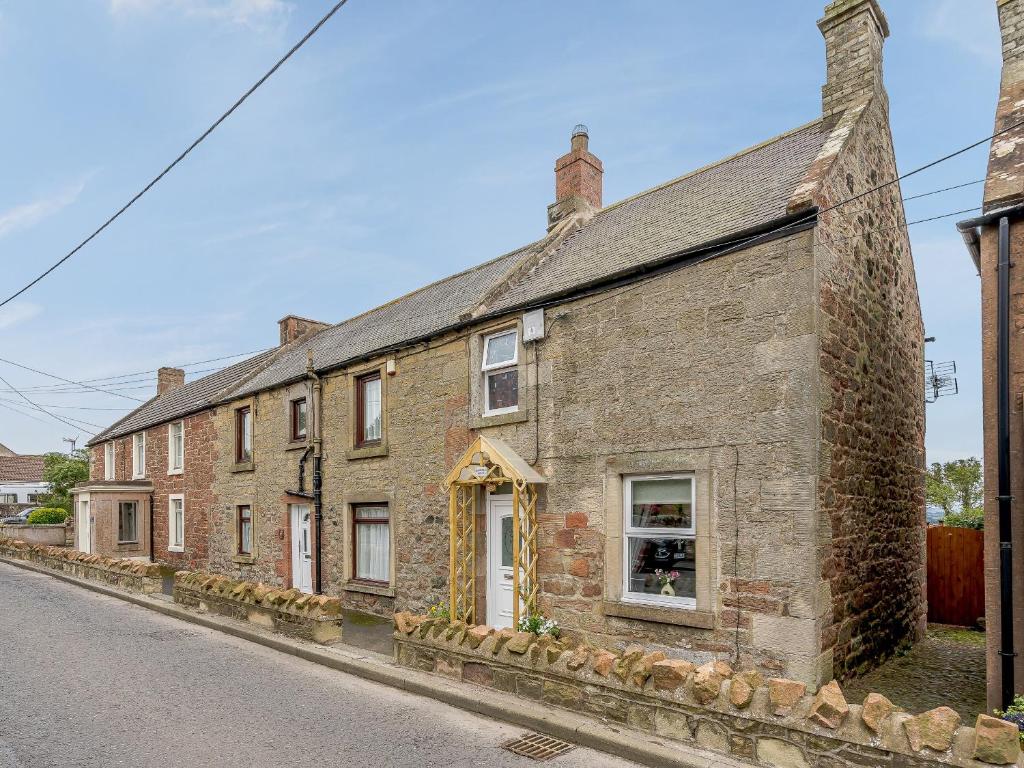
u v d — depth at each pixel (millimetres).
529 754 5633
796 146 10031
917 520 10906
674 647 7742
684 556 7953
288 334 20156
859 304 8492
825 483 7141
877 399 8961
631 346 8531
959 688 7621
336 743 5871
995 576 6047
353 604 12812
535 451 9477
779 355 7281
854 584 7852
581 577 8734
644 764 5398
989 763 4152
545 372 9492
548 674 6516
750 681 5324
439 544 11109
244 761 5480
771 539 7102
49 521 27625
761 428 7312
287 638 9547
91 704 6859
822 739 4781
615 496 8508
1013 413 6062
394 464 12094
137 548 21344
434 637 7711
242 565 16438
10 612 11898
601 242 11172
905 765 4410
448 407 11125
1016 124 7246
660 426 8156
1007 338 6098
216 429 17891
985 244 6355
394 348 12117
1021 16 8375
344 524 13188
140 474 23250
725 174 10977
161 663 8531
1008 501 5949
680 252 8070
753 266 7582
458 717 6547
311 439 14094
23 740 5867
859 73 9969
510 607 10031
